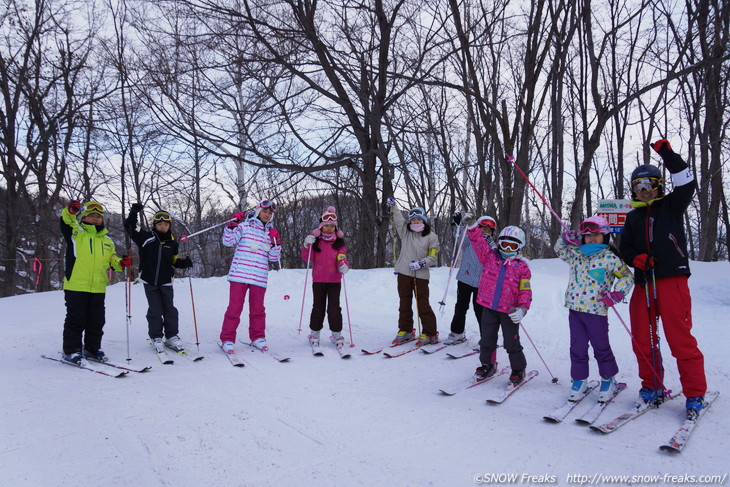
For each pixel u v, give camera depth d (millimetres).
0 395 3846
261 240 5621
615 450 2865
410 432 3246
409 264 5609
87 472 2662
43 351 5395
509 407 3674
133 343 5824
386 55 11547
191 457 2875
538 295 7219
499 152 11102
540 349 5367
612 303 3521
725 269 7578
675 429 3127
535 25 10406
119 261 5109
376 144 12586
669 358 4637
